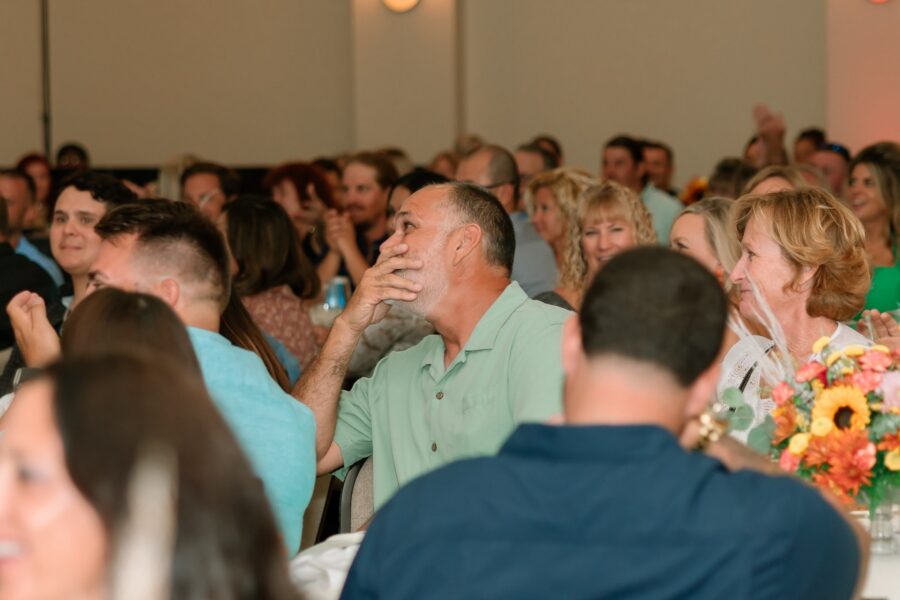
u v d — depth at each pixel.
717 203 4.84
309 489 3.45
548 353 3.61
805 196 3.96
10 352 5.55
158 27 13.98
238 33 14.04
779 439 3.24
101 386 1.51
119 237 3.41
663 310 2.14
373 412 4.03
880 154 7.05
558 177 7.09
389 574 2.15
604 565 2.07
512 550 2.10
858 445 3.08
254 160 14.12
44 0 13.83
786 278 3.93
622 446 2.12
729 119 12.87
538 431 2.19
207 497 1.50
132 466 1.46
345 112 14.05
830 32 10.91
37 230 9.94
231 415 3.30
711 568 2.05
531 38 13.59
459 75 13.55
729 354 3.92
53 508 1.48
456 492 2.16
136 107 13.98
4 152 13.82
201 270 3.42
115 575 1.46
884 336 4.27
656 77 13.16
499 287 3.83
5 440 1.53
